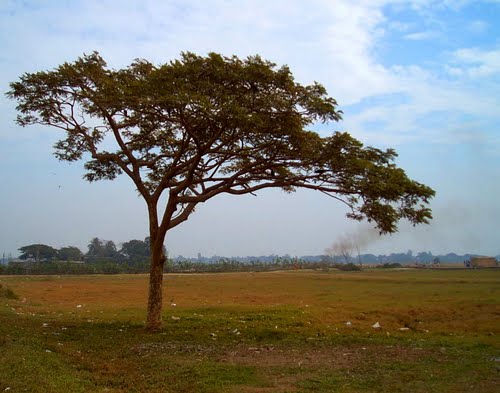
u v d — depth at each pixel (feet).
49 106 61.41
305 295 126.72
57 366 36.01
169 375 35.68
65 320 67.41
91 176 73.26
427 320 81.00
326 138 52.90
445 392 31.60
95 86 58.08
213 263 370.32
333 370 37.73
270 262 390.83
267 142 54.54
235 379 34.63
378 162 55.31
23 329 52.90
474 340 56.13
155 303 58.08
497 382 34.19
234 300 113.50
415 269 317.22
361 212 57.06
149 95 49.29
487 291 125.29
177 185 58.13
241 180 59.26
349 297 118.32
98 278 221.05
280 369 37.91
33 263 284.20
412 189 51.83
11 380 30.83
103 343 48.21
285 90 49.70
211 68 48.55
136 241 372.58
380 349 47.78
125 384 33.30
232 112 47.32
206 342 50.72
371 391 31.71
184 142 56.80
